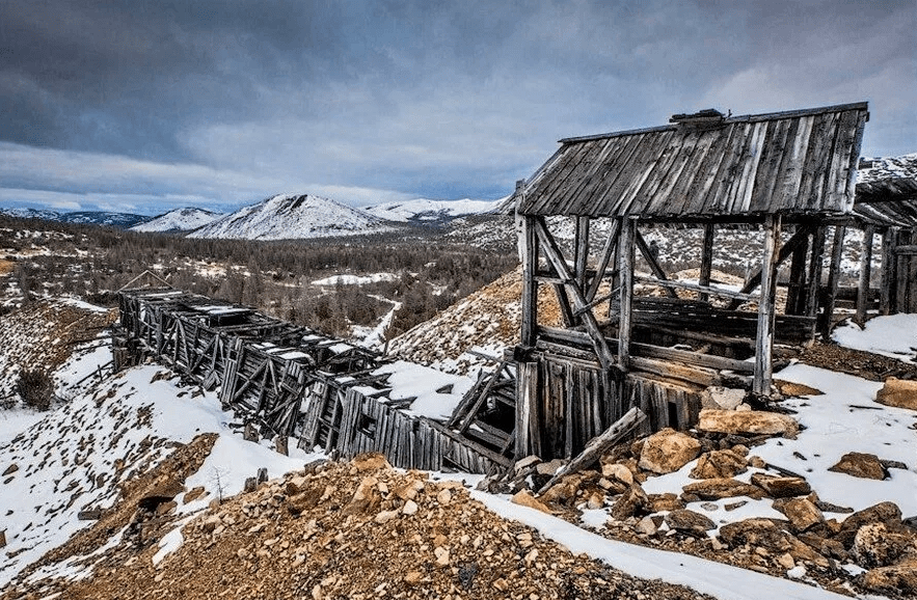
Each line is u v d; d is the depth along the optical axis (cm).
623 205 912
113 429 2022
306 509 637
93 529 1247
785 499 523
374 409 1461
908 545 410
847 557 426
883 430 658
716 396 791
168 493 1270
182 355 2534
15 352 4072
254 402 1953
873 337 1085
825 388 820
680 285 888
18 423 2706
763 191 796
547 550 450
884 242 1217
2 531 1523
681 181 895
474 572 437
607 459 755
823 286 1170
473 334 2353
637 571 403
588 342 1040
